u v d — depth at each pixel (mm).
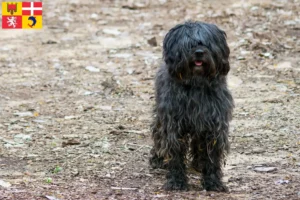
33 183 10500
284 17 23047
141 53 20375
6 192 9781
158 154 10945
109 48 21078
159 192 10164
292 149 12383
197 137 10359
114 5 27328
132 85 17406
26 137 13289
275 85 16844
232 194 10016
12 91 17031
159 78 10648
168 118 10211
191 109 10156
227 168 11367
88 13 25984
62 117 14914
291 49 19781
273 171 11188
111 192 10008
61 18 24938
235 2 26062
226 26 22312
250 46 19938
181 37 9906
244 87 16734
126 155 12227
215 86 10172
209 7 25672
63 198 9477
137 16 25281
